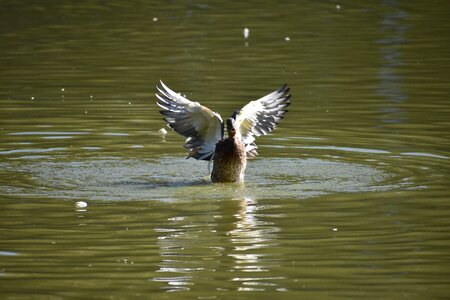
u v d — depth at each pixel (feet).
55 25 97.86
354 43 86.63
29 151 51.13
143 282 30.86
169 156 50.83
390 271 31.73
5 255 33.63
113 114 60.70
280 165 48.24
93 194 42.39
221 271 31.89
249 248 34.35
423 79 70.90
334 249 34.09
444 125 56.44
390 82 70.03
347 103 63.21
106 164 48.67
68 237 35.70
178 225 37.35
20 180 44.91
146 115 60.49
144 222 37.73
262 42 87.66
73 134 55.26
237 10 106.93
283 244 34.76
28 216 38.58
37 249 34.30
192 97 64.54
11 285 30.66
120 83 70.69
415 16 101.65
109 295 29.71
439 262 32.53
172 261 32.91
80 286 30.53
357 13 103.76
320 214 38.68
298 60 79.15
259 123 48.78
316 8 107.45
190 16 103.09
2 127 56.80
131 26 97.04
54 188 43.47
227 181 44.98
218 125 46.73
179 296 29.58
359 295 29.55
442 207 39.42
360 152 50.55
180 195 42.37
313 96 65.57
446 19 99.09
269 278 31.17
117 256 33.47
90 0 114.32
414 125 56.59
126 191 43.06
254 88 67.77
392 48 84.12
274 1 112.88
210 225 37.24
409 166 47.21
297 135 54.80
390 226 36.81
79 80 71.87
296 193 42.42
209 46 85.97
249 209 39.73
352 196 41.60
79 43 87.81
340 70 74.90
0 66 77.66
